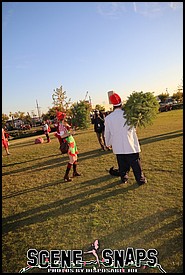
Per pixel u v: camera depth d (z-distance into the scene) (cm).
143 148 845
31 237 349
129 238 311
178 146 805
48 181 610
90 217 379
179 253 271
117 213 379
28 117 6675
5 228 385
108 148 922
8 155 1180
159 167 587
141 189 461
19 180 657
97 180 553
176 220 336
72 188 523
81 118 1534
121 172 495
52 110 4522
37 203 468
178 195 414
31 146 1513
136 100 443
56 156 967
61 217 395
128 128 461
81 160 791
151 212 367
